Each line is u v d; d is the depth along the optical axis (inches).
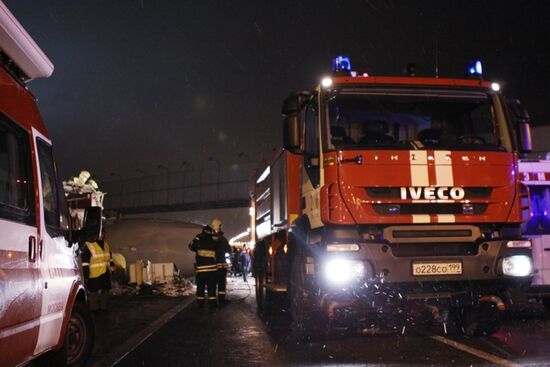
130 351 281.1
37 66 190.5
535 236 362.3
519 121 297.9
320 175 272.4
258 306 478.3
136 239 924.6
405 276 257.3
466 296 265.9
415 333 301.0
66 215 223.3
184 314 443.8
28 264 171.3
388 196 266.5
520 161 371.9
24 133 181.5
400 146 273.1
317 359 243.4
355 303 263.6
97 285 467.2
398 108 287.9
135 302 559.2
